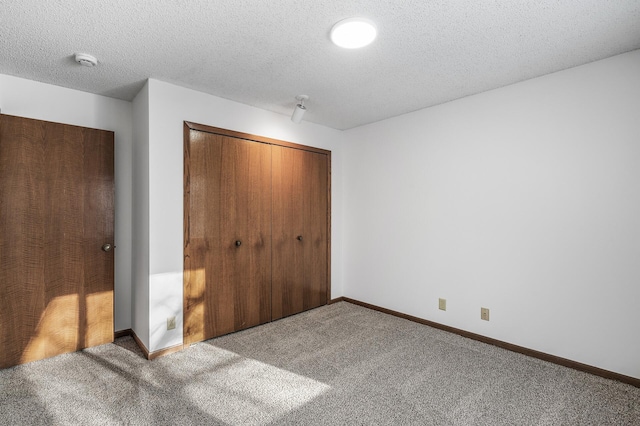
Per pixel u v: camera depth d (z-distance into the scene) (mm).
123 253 2928
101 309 2684
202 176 2762
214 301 2842
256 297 3150
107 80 2496
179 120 2623
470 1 1542
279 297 3355
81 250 2590
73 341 2543
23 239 2344
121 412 1773
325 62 2203
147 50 2023
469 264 2861
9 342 2281
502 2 1550
